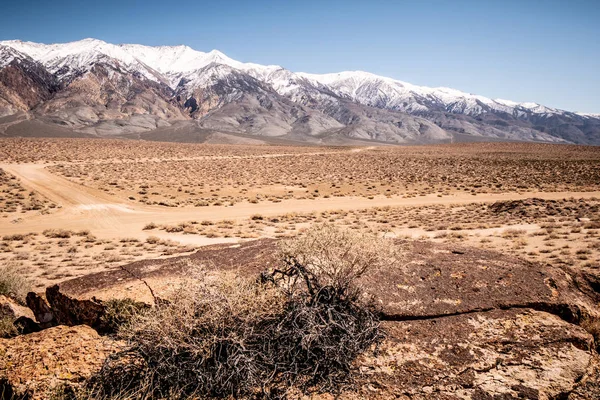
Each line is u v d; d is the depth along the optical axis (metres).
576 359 3.96
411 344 4.15
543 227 25.55
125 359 3.70
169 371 3.39
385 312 4.64
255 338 3.59
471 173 70.31
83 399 3.38
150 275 5.70
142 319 3.61
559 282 5.28
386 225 31.12
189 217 38.31
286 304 3.94
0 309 6.30
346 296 4.27
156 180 59.19
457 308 4.71
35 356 3.91
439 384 3.61
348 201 48.53
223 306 3.55
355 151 131.88
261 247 6.84
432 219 33.47
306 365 3.63
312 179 65.75
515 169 73.12
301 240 4.43
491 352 4.04
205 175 66.50
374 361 3.89
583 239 20.30
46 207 40.41
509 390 3.53
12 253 23.53
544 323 4.50
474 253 6.24
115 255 22.45
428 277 5.37
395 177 67.38
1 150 80.12
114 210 40.91
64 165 67.31
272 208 43.75
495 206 37.28
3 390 3.62
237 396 3.37
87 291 5.38
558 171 68.12
